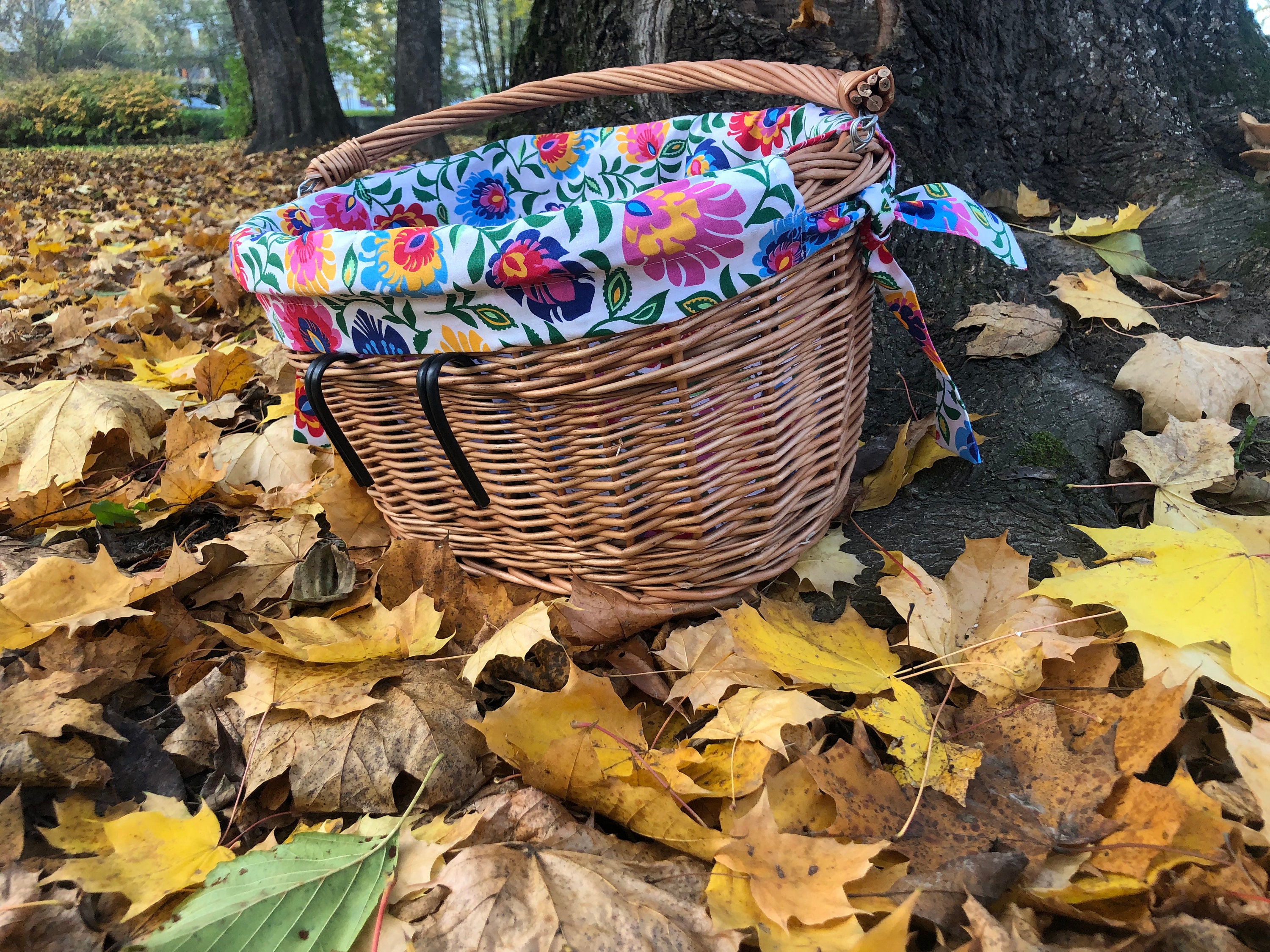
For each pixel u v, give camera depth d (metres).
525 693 0.82
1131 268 1.59
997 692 0.87
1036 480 1.26
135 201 5.29
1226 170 1.71
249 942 0.66
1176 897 0.65
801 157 0.87
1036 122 1.80
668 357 0.88
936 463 1.32
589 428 0.92
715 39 1.71
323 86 9.34
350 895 0.69
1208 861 0.66
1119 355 1.45
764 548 1.06
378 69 14.60
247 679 0.90
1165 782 0.81
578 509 0.99
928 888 0.67
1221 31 1.89
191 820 0.77
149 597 1.05
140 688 0.98
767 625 0.94
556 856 0.73
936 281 1.58
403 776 0.87
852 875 0.65
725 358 0.89
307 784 0.83
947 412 1.18
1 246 3.60
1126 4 1.78
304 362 1.07
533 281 0.82
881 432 1.42
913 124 1.64
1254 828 0.72
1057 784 0.76
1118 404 1.36
